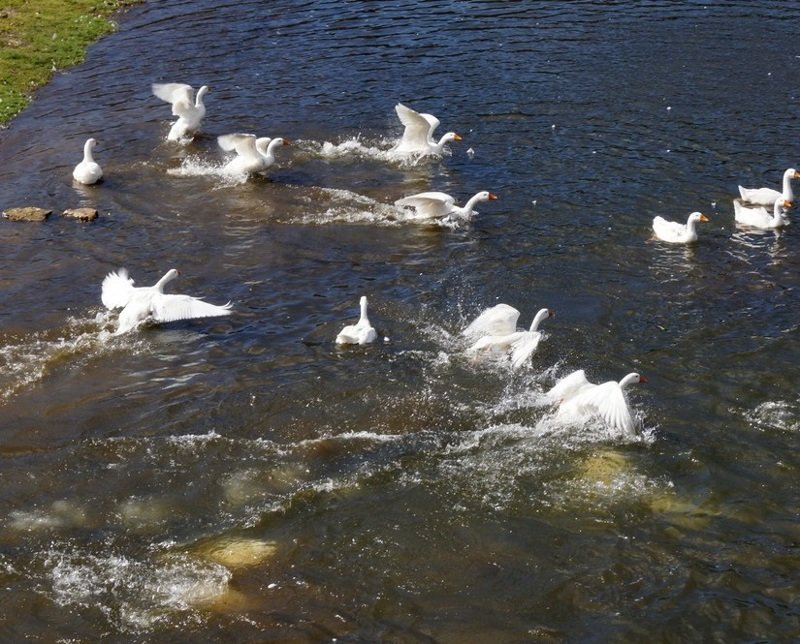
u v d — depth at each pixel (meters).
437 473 14.77
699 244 21.59
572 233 22.16
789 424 15.59
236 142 25.33
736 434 15.41
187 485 14.60
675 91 28.98
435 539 13.53
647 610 12.34
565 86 29.70
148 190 25.06
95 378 17.31
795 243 21.67
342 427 15.86
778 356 17.31
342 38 34.72
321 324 18.92
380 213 23.61
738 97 28.44
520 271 20.61
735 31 33.31
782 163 25.00
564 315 18.92
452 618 12.27
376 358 17.75
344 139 27.52
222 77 31.86
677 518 13.82
